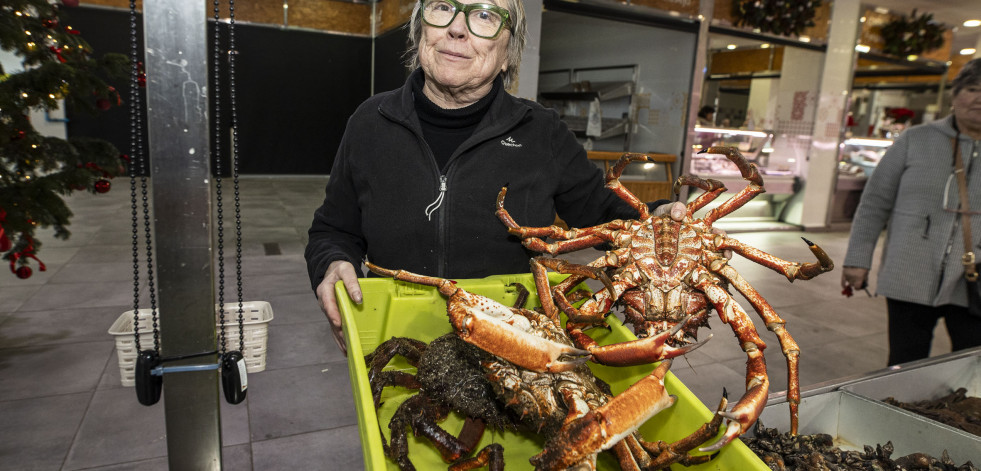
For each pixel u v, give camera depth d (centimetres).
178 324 114
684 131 743
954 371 216
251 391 300
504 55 145
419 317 152
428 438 130
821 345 407
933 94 1037
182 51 102
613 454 121
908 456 162
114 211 721
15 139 282
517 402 114
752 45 840
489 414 128
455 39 133
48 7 297
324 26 1051
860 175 920
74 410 273
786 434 165
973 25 930
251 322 313
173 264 111
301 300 439
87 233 608
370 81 1112
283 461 244
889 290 258
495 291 148
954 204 240
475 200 152
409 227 153
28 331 359
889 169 263
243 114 1038
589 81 891
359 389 105
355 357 110
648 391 98
